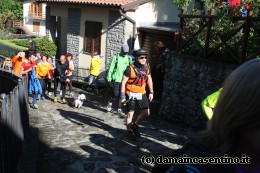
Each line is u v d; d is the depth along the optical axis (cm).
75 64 1608
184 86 819
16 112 528
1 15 4897
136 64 643
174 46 1220
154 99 1088
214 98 336
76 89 1377
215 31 737
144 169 555
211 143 118
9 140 448
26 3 4719
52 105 1034
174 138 709
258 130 106
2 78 1020
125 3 1327
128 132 687
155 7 1386
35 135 678
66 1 1545
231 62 697
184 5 994
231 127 108
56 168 557
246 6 700
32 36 3806
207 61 732
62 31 1852
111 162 582
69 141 686
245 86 105
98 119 868
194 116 787
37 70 1071
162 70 1070
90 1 1434
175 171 122
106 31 1438
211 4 891
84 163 578
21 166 509
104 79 1415
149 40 1349
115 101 1112
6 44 2277
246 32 636
